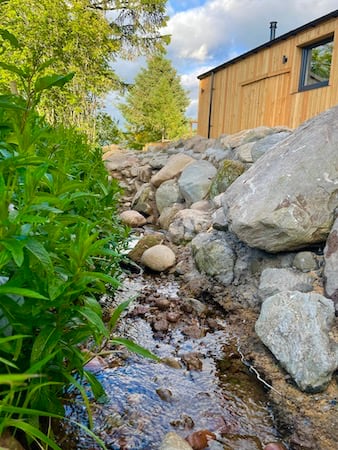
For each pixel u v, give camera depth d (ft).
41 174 2.68
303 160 7.95
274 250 7.70
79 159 6.50
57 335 2.93
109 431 4.17
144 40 34.27
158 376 5.42
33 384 2.72
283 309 5.99
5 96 3.67
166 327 6.96
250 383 5.38
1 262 2.37
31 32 24.41
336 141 7.96
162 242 11.69
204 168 15.55
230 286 8.45
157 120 70.64
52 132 6.16
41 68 3.66
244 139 15.21
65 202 3.18
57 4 25.88
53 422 4.01
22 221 2.59
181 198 15.66
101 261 6.74
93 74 30.01
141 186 18.52
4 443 2.93
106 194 6.66
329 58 19.29
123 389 5.00
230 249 8.86
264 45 22.85
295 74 20.81
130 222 15.16
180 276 9.66
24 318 2.82
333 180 7.55
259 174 8.70
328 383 4.97
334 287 6.27
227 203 8.91
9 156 3.33
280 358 5.56
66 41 27.07
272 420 4.63
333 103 18.35
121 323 7.00
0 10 22.77
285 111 21.85
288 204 7.45
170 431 4.31
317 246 7.57
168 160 18.86
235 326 7.11
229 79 27.32
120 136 42.83
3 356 2.81
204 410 4.76
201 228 11.32
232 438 4.31
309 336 5.38
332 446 4.10
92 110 30.76
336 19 17.79
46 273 2.77
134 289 8.82
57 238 3.22
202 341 6.59
